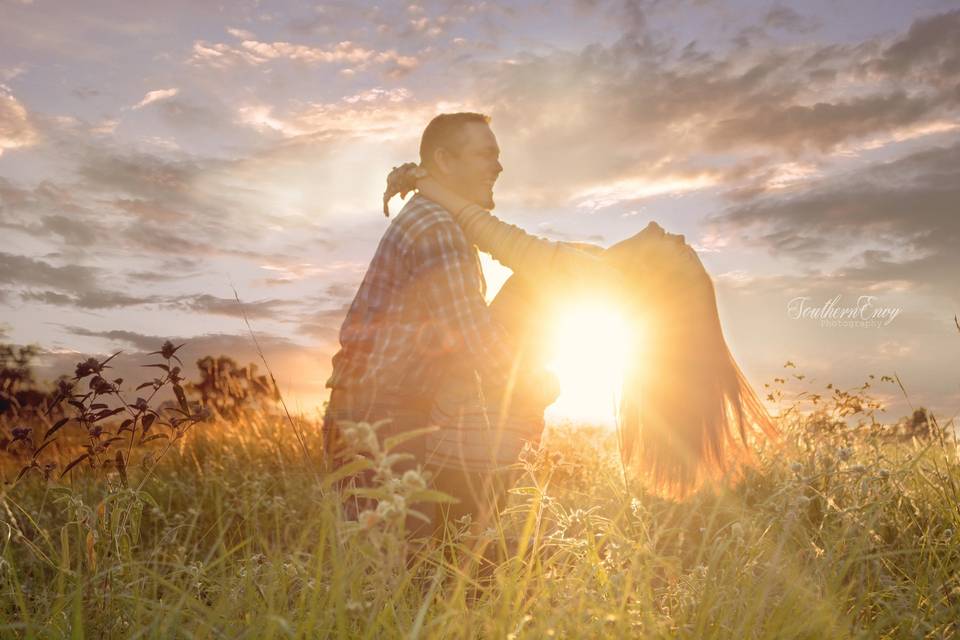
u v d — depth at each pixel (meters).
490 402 2.98
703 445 3.11
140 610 1.89
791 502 2.24
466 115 3.37
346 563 1.83
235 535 2.95
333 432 3.12
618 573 2.00
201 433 6.00
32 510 3.23
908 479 2.96
